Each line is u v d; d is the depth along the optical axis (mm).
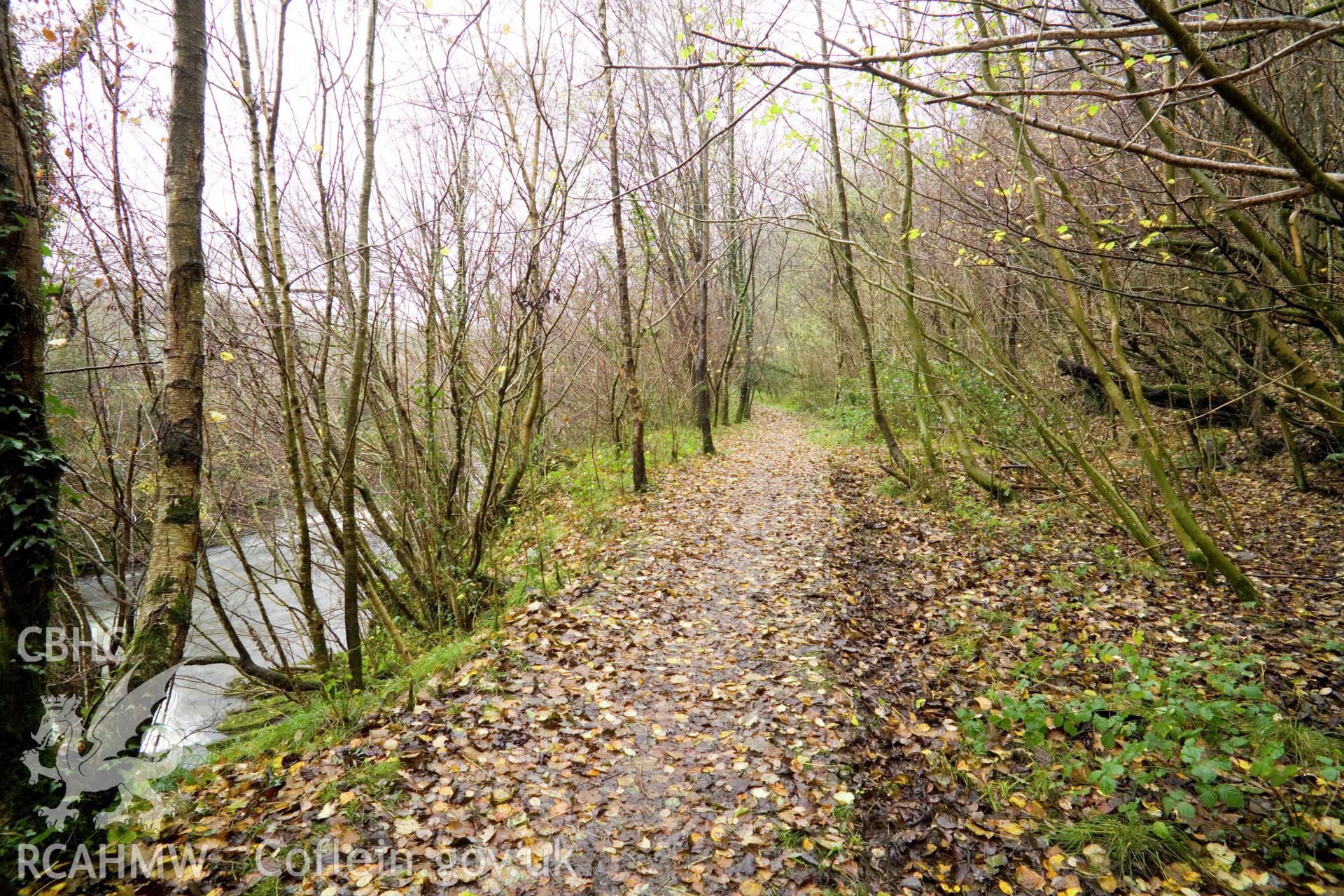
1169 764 4047
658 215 15688
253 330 5902
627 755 4555
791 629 6391
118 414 6418
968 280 10820
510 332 7852
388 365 7594
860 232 11578
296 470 5531
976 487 10758
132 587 5828
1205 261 6969
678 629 6520
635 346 11938
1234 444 10633
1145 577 6973
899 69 4336
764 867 3576
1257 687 4211
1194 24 2812
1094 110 5023
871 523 9727
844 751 4488
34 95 4688
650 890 3441
